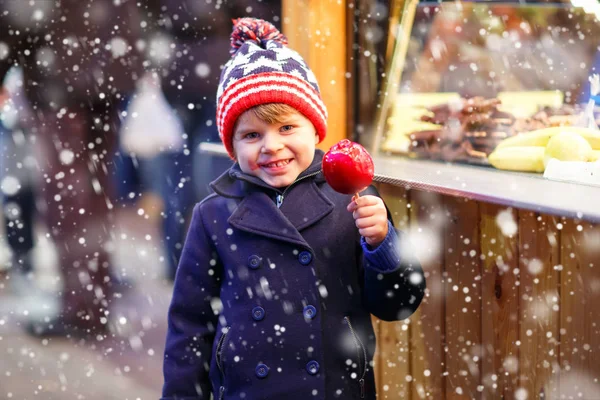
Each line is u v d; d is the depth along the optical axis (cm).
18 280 577
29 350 452
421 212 274
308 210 223
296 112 222
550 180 241
